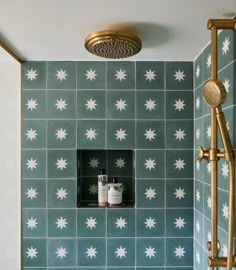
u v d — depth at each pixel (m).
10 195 1.35
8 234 1.35
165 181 1.35
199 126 1.27
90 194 1.48
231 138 0.92
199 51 1.22
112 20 0.91
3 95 1.37
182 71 1.35
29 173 1.34
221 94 0.80
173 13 0.86
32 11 0.85
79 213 1.34
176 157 1.35
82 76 1.35
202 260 1.21
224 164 0.96
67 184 1.35
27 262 1.33
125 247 1.33
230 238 0.81
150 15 0.88
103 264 1.33
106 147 1.35
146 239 1.34
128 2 0.80
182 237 1.34
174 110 1.35
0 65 1.37
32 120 1.35
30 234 1.34
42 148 1.35
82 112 1.35
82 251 1.33
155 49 1.19
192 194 1.34
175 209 1.34
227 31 0.94
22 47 1.17
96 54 1.08
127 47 0.99
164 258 1.33
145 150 1.35
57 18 0.90
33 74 1.35
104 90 1.35
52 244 1.33
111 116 1.35
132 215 1.34
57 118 1.35
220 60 1.01
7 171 1.36
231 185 0.81
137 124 1.35
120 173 1.48
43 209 1.34
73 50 1.22
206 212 1.16
